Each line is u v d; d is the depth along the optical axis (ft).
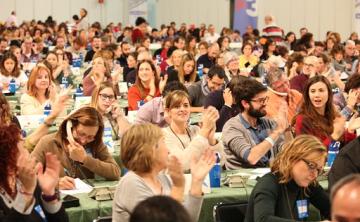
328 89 22.52
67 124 18.65
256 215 14.88
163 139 14.44
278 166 15.42
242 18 91.40
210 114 19.10
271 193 15.19
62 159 18.81
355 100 25.89
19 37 79.77
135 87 32.73
